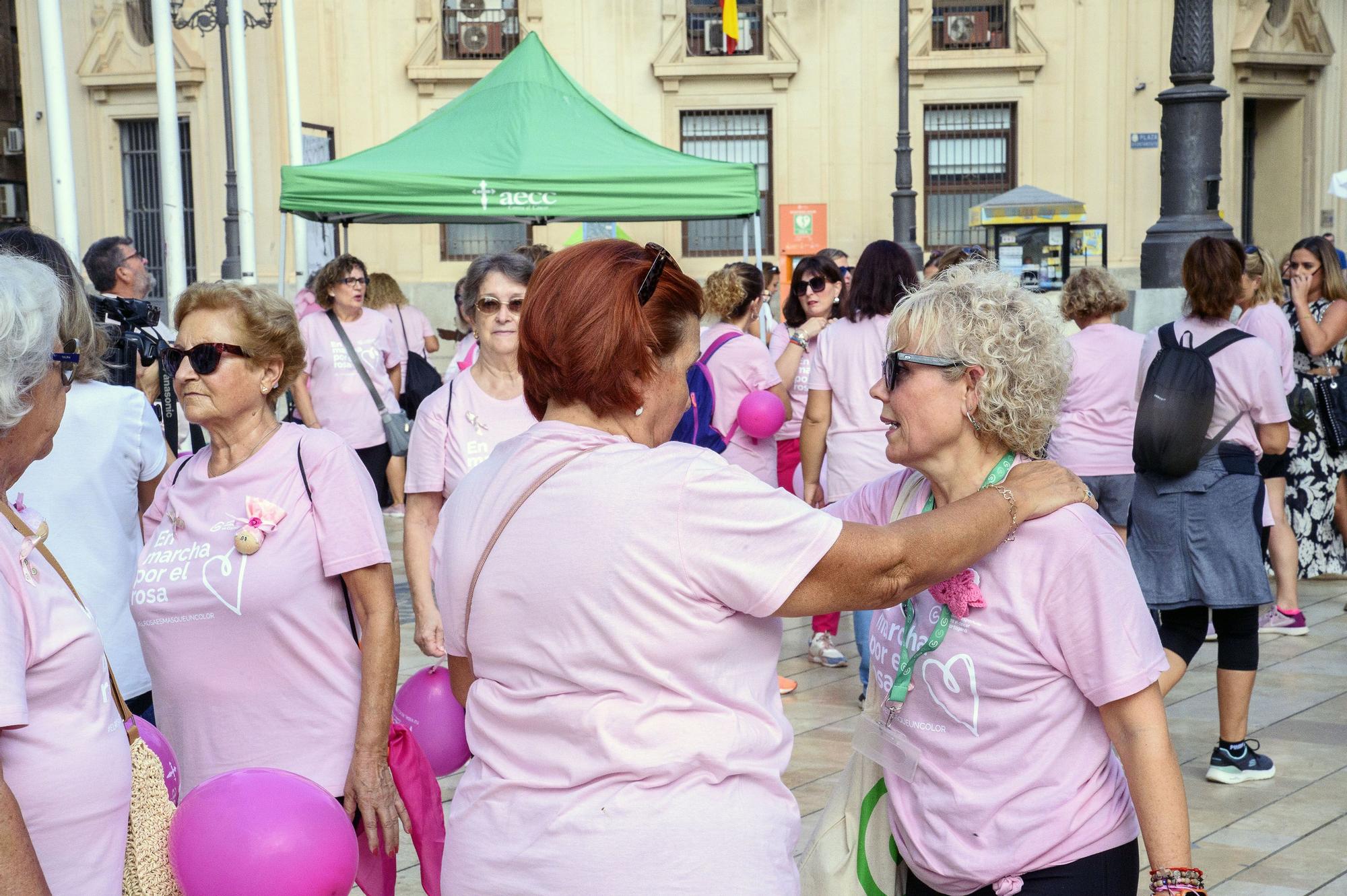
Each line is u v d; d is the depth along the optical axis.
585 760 1.88
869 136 20.98
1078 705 2.20
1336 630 7.21
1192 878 2.07
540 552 1.91
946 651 2.23
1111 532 2.18
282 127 20.09
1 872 1.73
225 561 2.88
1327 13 22.11
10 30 23.53
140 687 3.41
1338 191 12.98
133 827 2.17
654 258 2.02
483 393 4.02
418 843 3.02
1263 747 5.36
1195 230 9.31
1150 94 20.61
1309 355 7.88
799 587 1.88
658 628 1.86
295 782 2.34
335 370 9.02
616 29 20.95
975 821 2.22
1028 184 21.03
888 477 2.52
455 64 20.67
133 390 3.47
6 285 1.95
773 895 1.89
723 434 5.90
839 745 5.42
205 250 21.00
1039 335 2.22
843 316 5.80
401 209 9.60
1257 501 4.79
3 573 1.89
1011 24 20.89
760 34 21.05
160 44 10.59
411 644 7.13
